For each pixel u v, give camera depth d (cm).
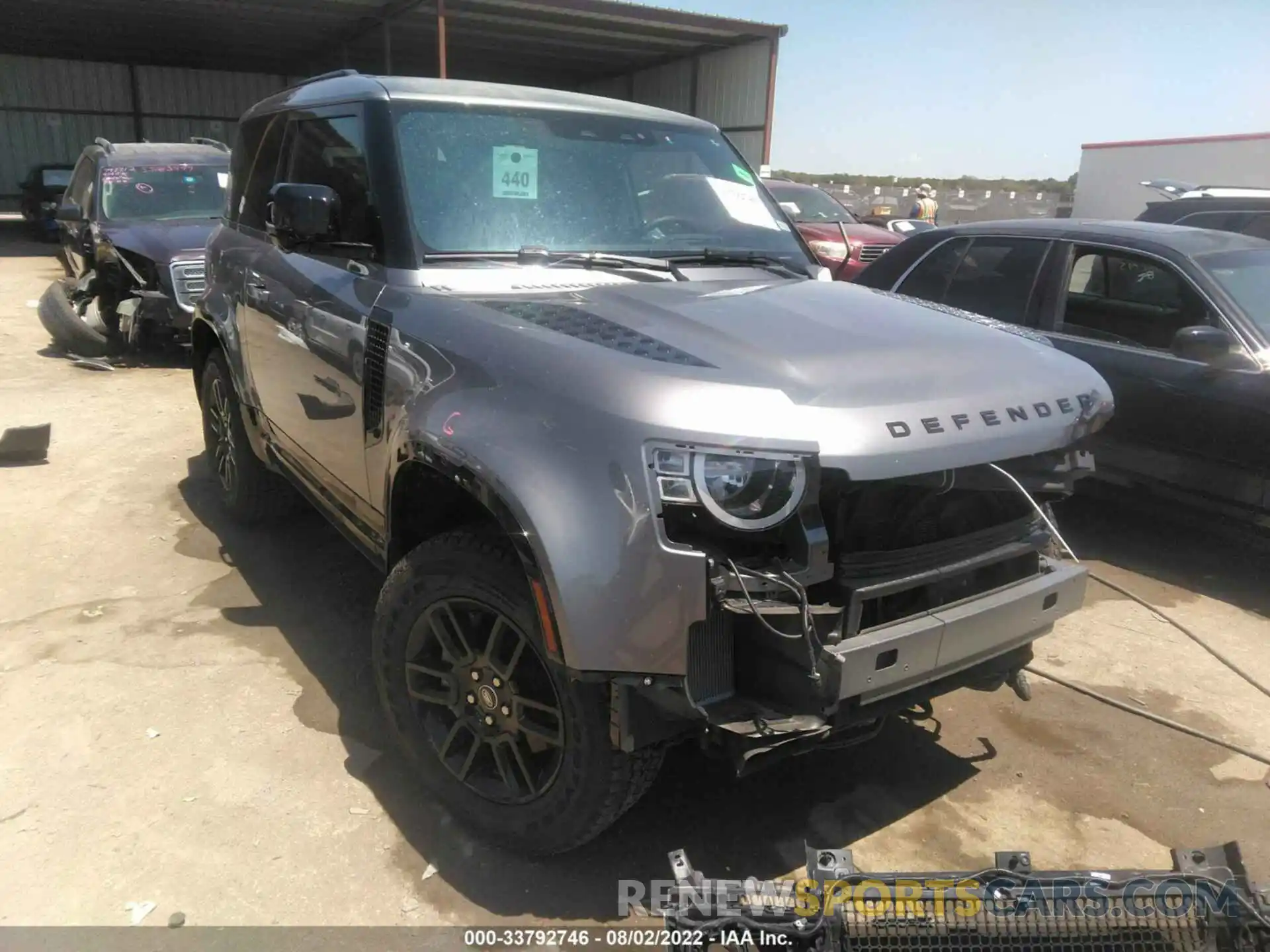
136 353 934
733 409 217
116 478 581
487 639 262
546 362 238
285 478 425
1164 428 483
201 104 2803
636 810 294
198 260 876
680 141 389
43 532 495
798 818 294
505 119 343
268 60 2631
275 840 274
